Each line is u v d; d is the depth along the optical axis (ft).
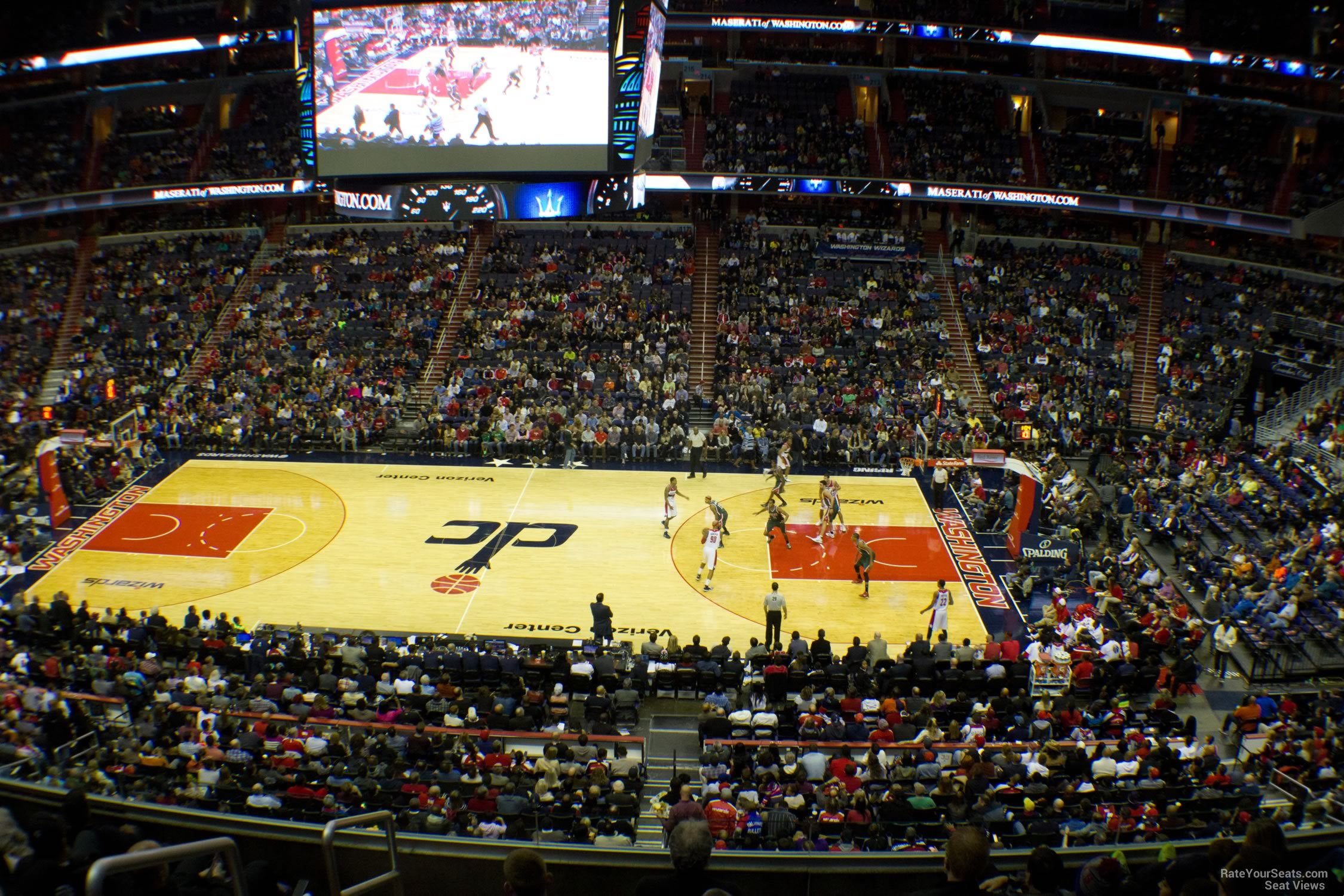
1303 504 100.83
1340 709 67.10
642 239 152.25
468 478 117.29
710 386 134.92
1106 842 47.39
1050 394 127.03
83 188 160.56
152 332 142.31
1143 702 74.54
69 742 56.08
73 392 133.90
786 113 160.35
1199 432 124.16
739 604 88.99
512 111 82.43
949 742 58.90
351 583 92.12
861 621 85.97
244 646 74.43
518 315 138.31
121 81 163.73
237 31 140.46
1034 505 95.14
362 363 133.28
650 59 81.15
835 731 61.77
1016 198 146.82
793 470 120.67
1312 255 149.69
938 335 137.39
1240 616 82.28
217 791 49.93
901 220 161.68
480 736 57.88
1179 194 150.10
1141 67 158.92
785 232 156.46
